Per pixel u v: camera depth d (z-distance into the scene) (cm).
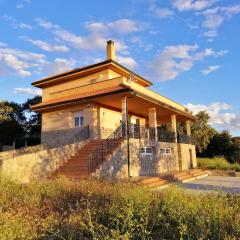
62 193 753
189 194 686
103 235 416
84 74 2341
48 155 1572
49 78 2498
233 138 4066
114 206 546
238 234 444
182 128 3666
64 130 2111
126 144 1616
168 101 2398
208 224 470
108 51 2445
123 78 1880
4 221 477
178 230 471
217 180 1742
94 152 1583
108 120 2088
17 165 1407
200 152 3925
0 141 3559
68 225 497
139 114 2506
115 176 1447
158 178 1484
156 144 1931
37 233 481
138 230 453
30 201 681
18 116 4122
